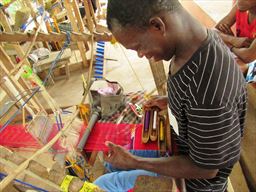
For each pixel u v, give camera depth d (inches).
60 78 103.3
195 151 27.0
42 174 23.2
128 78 101.1
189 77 24.1
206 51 23.4
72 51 108.3
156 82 56.9
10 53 74.7
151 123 40.8
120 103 64.1
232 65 25.2
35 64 89.1
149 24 21.9
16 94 46.8
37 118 41.2
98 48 79.2
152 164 30.7
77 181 23.2
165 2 21.2
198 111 24.3
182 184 32.7
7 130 40.8
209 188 38.5
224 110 23.9
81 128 43.3
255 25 61.9
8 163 23.7
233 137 26.3
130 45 24.3
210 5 125.5
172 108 30.0
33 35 47.6
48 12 83.6
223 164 27.2
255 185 55.6
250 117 64.5
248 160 58.4
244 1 57.5
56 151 37.1
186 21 23.2
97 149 40.7
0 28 67.5
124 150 32.9
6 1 70.2
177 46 23.9
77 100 91.9
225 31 70.9
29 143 38.1
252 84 66.3
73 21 92.4
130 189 37.9
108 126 44.0
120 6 21.3
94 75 74.4
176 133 40.1
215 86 23.3
